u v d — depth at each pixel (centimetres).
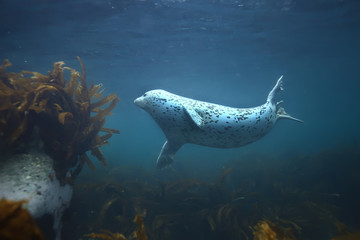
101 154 447
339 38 1662
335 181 877
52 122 383
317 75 2933
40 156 345
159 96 507
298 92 4172
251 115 493
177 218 466
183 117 479
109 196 524
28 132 362
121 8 970
